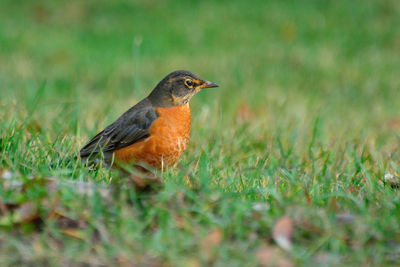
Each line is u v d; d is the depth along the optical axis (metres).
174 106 9.95
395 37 28.61
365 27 30.00
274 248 6.34
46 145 9.73
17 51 26.33
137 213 6.82
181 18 32.66
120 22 32.78
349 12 31.91
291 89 20.81
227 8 33.69
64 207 6.74
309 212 7.02
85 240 6.31
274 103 17.83
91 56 26.22
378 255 6.25
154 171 9.45
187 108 10.12
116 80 21.97
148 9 34.50
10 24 31.88
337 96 20.48
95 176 8.81
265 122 15.05
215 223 6.61
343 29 29.78
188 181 8.81
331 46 27.28
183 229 6.59
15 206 6.75
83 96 18.20
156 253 6.11
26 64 23.75
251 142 12.29
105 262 5.98
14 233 6.42
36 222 6.57
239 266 5.99
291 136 12.75
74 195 6.93
